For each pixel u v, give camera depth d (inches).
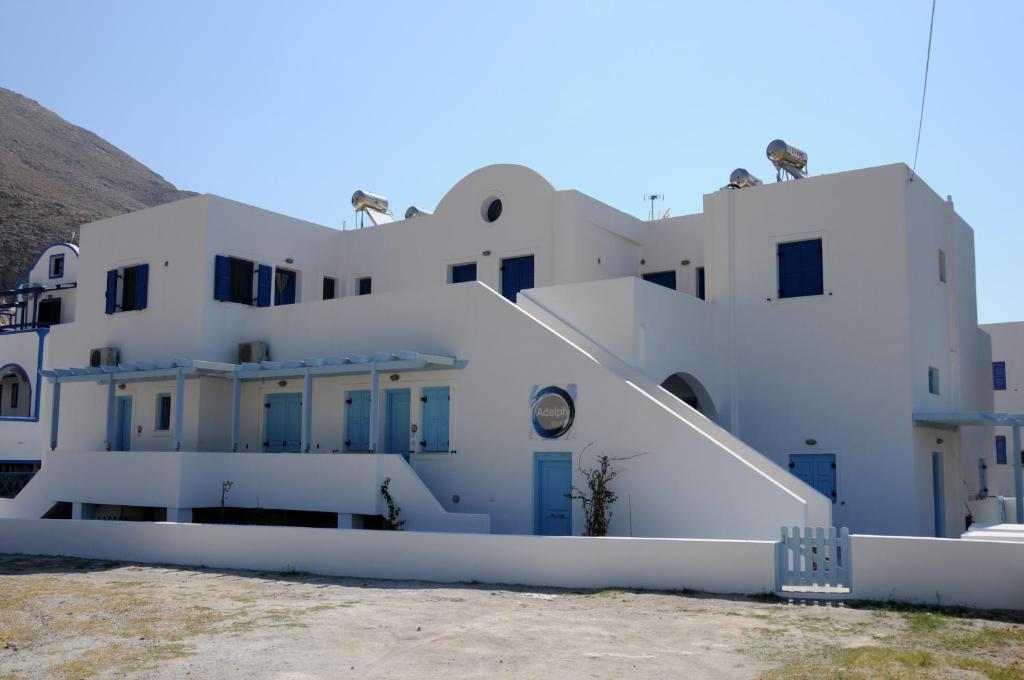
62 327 1050.7
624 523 647.8
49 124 7165.4
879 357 789.9
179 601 492.4
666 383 869.2
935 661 332.2
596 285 753.0
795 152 944.3
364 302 818.2
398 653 365.1
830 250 821.9
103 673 340.5
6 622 439.5
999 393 1509.6
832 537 463.8
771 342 840.3
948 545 438.9
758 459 653.9
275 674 335.3
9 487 1210.0
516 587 523.5
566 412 681.0
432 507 685.9
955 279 924.6
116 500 819.4
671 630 397.4
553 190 904.9
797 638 376.8
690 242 983.6
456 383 746.2
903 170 794.8
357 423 809.5
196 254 912.9
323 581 567.5
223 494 798.5
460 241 967.6
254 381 887.1
